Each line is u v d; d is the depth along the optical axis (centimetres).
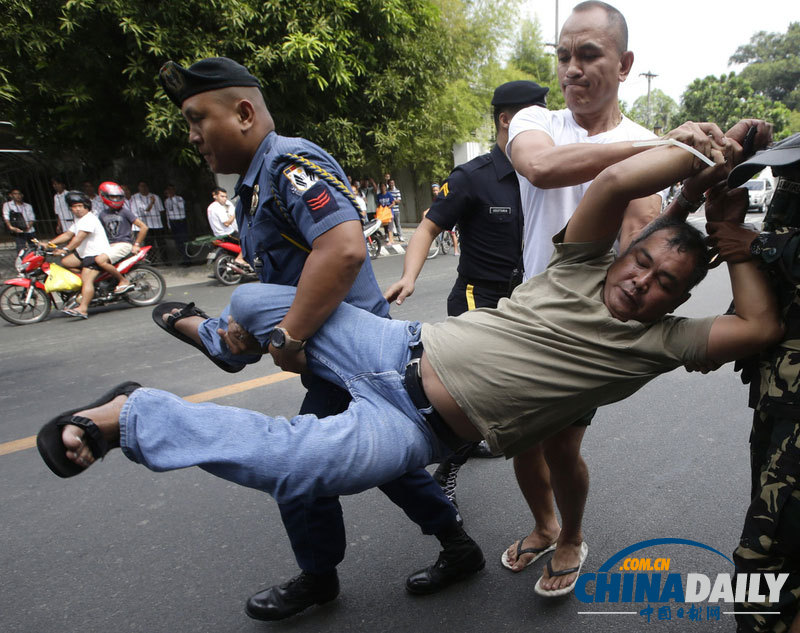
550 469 188
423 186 1866
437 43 1233
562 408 140
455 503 253
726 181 129
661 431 320
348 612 195
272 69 927
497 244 243
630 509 246
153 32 855
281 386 413
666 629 181
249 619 194
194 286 901
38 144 1044
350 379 147
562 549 197
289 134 1034
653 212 163
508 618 189
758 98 3659
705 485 263
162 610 199
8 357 530
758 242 124
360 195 1228
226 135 156
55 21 875
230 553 229
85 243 695
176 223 1116
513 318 142
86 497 275
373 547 230
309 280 145
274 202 157
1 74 878
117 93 988
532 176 149
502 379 135
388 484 189
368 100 1128
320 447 133
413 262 238
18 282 663
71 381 451
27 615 198
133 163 1136
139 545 236
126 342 566
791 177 124
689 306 587
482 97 1652
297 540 183
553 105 2375
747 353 129
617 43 164
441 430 143
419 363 142
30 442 340
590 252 141
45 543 240
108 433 130
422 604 198
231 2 860
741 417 334
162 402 134
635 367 136
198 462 131
